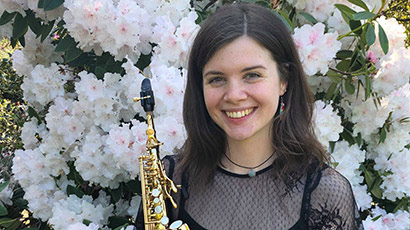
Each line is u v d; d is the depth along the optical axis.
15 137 3.66
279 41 1.32
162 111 1.96
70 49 2.14
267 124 1.44
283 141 1.43
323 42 1.92
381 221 2.23
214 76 1.31
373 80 2.07
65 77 2.34
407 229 2.26
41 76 2.27
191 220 1.49
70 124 2.11
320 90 2.25
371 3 2.25
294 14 2.23
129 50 2.09
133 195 2.36
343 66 2.12
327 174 1.41
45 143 2.17
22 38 2.44
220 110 1.35
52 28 2.47
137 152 1.95
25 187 2.24
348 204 1.38
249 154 1.45
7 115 3.98
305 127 1.45
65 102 2.20
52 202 2.18
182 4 2.11
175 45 2.00
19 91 4.18
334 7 2.16
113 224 2.19
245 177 1.45
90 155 2.04
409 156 2.25
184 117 1.56
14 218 2.58
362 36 2.05
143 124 1.95
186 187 1.53
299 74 1.42
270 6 2.13
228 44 1.26
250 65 1.26
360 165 2.29
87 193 2.33
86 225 2.00
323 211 1.36
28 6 2.26
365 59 2.09
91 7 1.94
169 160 1.66
